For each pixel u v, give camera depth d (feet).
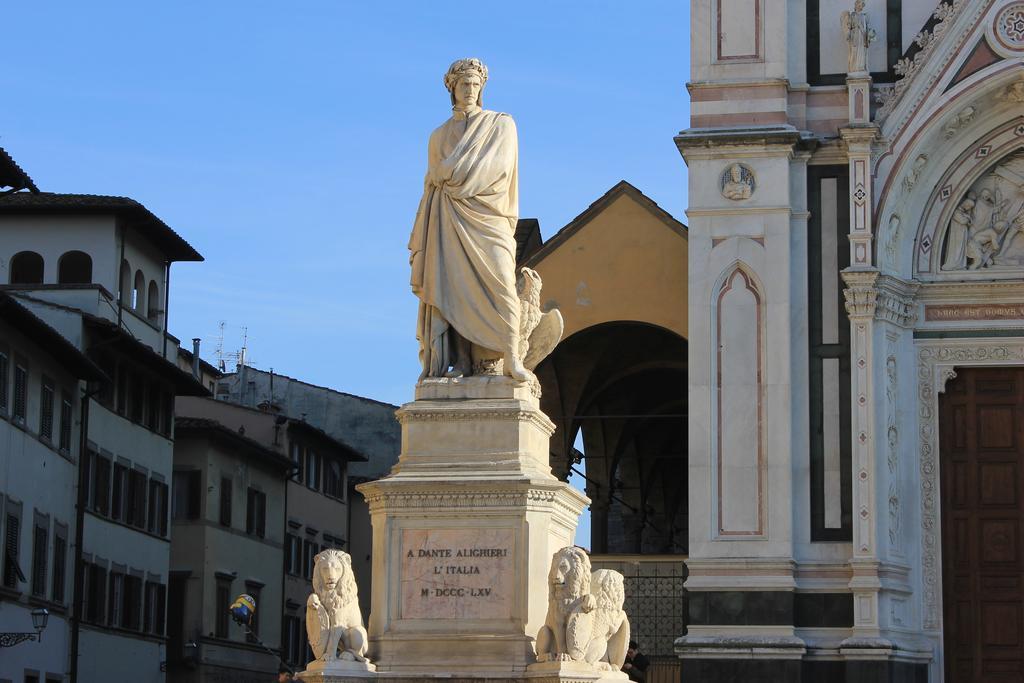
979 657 129.59
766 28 132.46
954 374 131.75
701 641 125.80
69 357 204.23
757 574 126.62
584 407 163.12
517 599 76.43
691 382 129.59
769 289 129.90
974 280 131.44
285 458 272.31
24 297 213.05
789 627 125.59
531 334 82.58
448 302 80.59
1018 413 131.54
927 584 129.59
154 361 232.73
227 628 257.75
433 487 77.00
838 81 132.46
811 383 129.39
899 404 131.03
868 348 128.16
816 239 131.03
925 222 132.67
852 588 125.49
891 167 130.21
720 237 130.93
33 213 233.55
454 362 81.35
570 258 148.56
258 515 268.00
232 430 263.90
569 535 80.89
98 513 219.41
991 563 130.41
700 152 131.44
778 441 128.16
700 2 133.28
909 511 130.31
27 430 194.49
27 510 195.00
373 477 302.86
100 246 232.73
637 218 148.05
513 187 81.76
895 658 124.88
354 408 303.48
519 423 78.48
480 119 81.92
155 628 239.30
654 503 201.16
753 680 125.08
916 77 130.52
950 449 132.05
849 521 127.65
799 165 131.44
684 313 145.89
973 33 130.11
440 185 81.05
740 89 131.95
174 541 252.01
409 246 82.38
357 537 302.25
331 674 74.23
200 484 252.21
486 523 77.05
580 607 74.38
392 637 76.64
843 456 128.26
